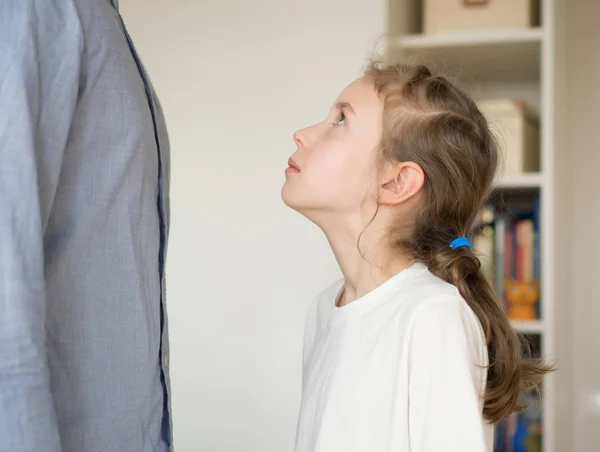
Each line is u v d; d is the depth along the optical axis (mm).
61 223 856
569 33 2846
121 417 910
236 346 2262
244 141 2273
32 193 743
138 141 923
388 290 1168
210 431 2270
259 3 2268
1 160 736
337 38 2229
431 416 1039
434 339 1062
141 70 1017
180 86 2309
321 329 1349
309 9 2244
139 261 934
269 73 2264
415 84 1271
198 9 2301
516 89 2770
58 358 853
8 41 761
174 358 2293
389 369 1092
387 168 1230
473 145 1281
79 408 872
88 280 878
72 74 814
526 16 2328
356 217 1250
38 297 739
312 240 2227
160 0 2320
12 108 745
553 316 2307
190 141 2303
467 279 1198
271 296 2244
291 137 2250
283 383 2234
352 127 1247
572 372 2801
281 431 2230
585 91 2838
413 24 2613
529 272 2424
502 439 2449
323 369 1214
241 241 2268
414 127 1236
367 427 1102
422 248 1204
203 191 2291
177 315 2293
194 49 2303
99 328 888
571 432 2775
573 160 2838
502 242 2443
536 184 2314
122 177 906
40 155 782
